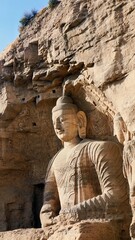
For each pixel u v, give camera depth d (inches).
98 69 412.8
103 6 416.5
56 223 398.0
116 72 397.7
